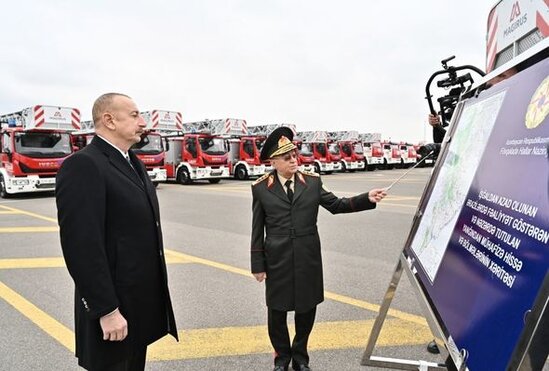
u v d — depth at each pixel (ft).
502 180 4.51
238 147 79.15
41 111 44.75
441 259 5.66
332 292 14.34
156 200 7.29
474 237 4.83
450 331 4.64
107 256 6.48
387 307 8.14
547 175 3.61
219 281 15.76
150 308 6.93
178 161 68.33
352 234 24.36
